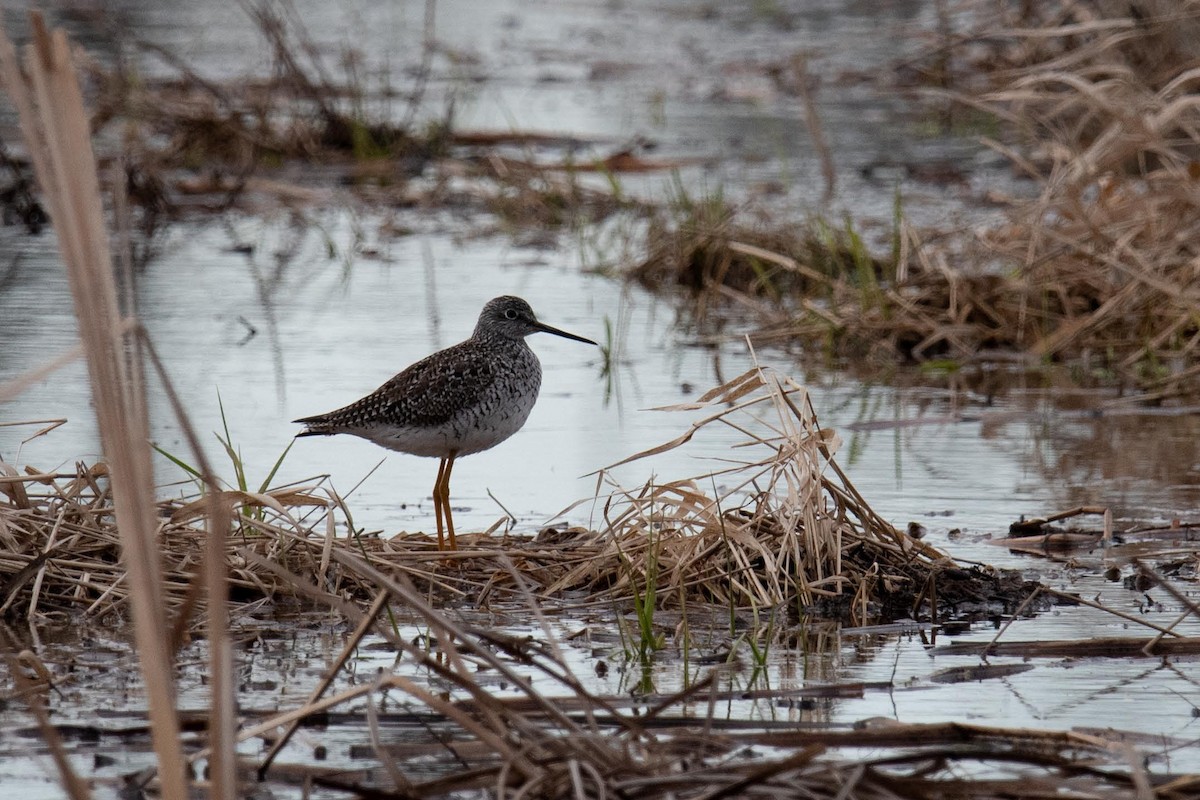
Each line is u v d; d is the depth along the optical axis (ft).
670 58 117.80
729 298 64.54
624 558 33.14
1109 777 22.41
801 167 85.30
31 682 27.37
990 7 95.30
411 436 35.65
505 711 22.89
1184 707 26.58
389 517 38.24
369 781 23.24
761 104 103.55
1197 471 42.29
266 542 33.17
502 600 32.94
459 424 35.76
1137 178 63.67
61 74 18.72
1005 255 59.77
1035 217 58.44
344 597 31.86
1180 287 53.52
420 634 30.63
